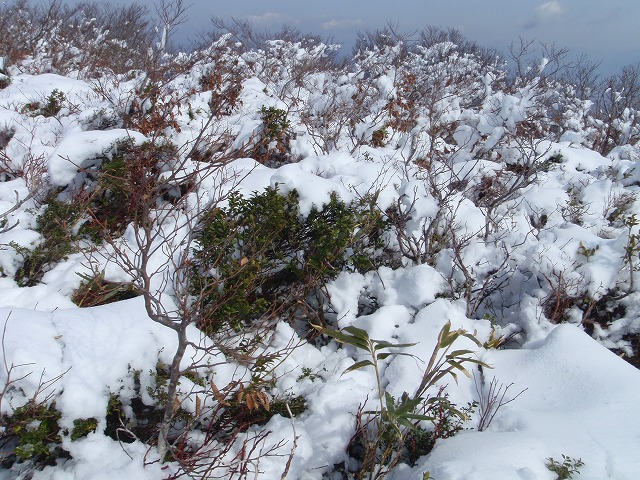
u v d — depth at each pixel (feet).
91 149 18.74
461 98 38.37
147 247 9.29
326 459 11.14
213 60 35.45
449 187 21.07
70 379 10.03
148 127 23.18
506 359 13.33
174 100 27.66
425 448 11.07
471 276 16.78
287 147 25.17
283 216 14.69
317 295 15.74
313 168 20.56
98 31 65.26
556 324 15.15
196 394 10.81
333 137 26.96
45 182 19.75
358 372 13.67
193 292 13.38
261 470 10.54
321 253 14.55
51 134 27.17
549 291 15.78
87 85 35.99
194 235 16.12
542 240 17.85
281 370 13.57
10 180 23.44
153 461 10.08
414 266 16.03
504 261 16.71
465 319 14.55
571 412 11.07
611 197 23.27
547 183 25.48
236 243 14.33
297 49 51.49
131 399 10.72
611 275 15.64
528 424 10.73
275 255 14.79
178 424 11.23
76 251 16.43
